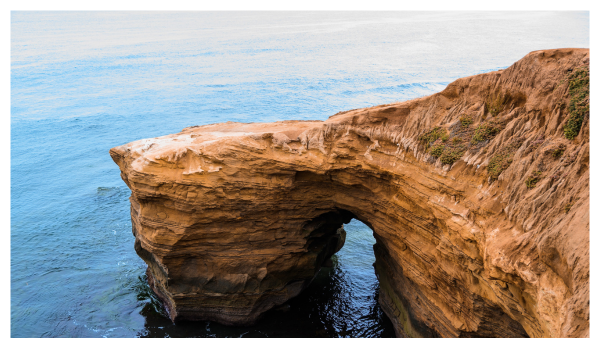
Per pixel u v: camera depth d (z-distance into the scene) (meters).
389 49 120.81
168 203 20.92
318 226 23.08
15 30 193.50
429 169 17.06
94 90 89.38
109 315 24.36
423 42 127.25
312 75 94.56
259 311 23.47
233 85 89.25
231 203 20.78
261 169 20.27
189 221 20.91
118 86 92.38
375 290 26.19
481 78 17.03
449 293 17.12
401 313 21.45
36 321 23.95
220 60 117.06
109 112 73.06
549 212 12.35
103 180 46.38
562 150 13.12
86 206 39.69
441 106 18.20
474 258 14.77
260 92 82.94
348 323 23.23
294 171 20.34
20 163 51.69
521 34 126.19
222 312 23.12
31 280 28.03
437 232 17.14
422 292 19.11
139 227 22.83
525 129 14.75
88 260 30.56
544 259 11.87
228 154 20.03
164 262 21.89
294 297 25.19
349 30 164.50
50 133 63.16
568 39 113.12
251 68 105.62
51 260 30.53
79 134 62.66
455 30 145.75
